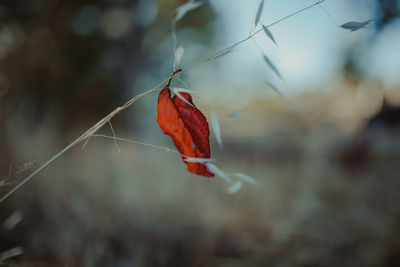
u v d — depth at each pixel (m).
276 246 0.51
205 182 0.84
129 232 0.44
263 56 0.24
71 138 0.96
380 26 1.50
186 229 0.53
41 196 0.45
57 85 0.95
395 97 2.05
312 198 0.73
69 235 0.39
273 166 1.14
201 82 1.88
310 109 2.20
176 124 0.23
